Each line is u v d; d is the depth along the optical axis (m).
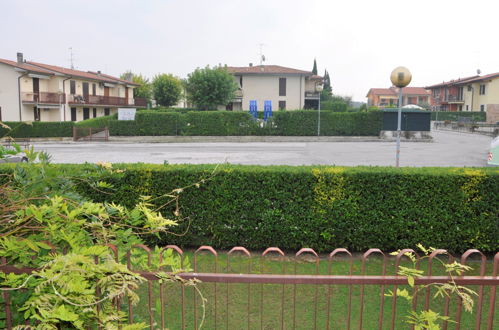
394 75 9.15
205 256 6.90
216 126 34.22
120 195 7.13
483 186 6.90
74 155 23.06
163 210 7.20
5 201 3.11
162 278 2.86
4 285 2.71
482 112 56.16
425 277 2.94
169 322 4.69
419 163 18.92
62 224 2.72
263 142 32.47
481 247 6.99
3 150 3.54
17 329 2.37
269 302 5.17
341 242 7.12
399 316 4.86
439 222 6.98
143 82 67.12
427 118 32.72
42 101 41.00
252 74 50.62
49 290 2.44
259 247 7.30
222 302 5.18
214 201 7.16
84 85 48.25
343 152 23.67
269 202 7.11
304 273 6.11
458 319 2.94
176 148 27.27
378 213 7.04
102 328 2.59
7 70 39.25
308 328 4.56
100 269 2.44
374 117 33.38
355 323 4.68
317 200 7.07
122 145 30.38
